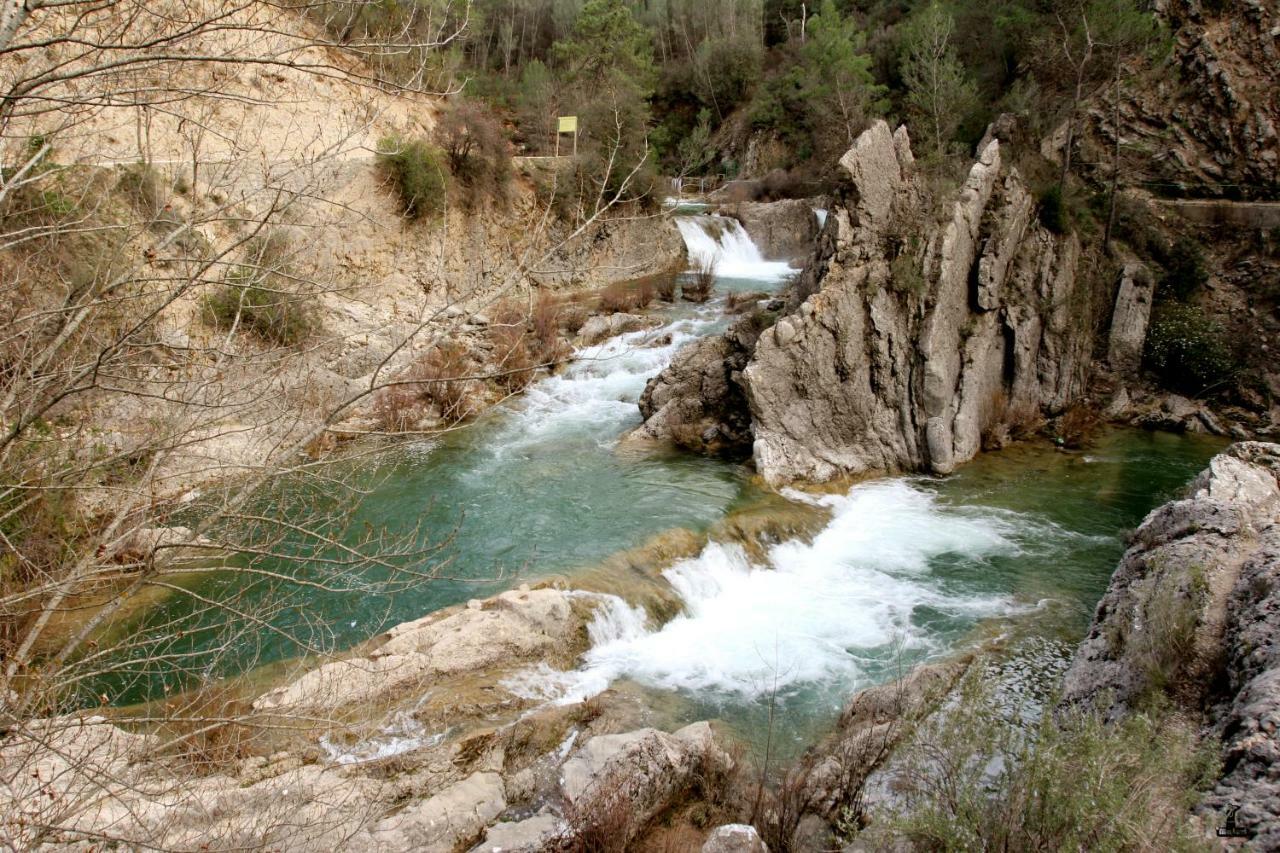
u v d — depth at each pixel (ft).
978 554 43.14
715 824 24.30
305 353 23.09
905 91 133.49
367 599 35.63
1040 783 17.17
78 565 16.89
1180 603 25.96
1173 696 23.18
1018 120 70.90
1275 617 22.58
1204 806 16.63
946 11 112.06
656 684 32.30
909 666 33.35
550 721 28.45
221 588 35.68
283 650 31.65
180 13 17.29
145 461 21.12
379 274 74.49
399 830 22.29
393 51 18.06
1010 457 56.29
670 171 166.09
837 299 52.03
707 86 175.94
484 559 39.52
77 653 29.12
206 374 21.33
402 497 47.24
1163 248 71.67
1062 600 38.34
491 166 90.27
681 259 114.62
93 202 20.25
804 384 51.44
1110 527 46.06
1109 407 65.16
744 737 29.01
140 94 17.61
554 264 81.10
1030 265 60.34
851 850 19.89
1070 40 76.48
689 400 57.77
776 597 39.47
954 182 57.11
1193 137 80.43
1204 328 67.00
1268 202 75.66
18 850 14.23
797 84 154.71
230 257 34.81
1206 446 59.00
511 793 25.13
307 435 17.38
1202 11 82.69
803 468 50.83
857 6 179.73
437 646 31.01
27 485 18.80
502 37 160.35
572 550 40.24
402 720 27.45
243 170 22.43
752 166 157.07
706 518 43.70
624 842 22.88
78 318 16.47
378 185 76.69
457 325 17.99
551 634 33.45
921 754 21.27
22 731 14.52
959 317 55.11
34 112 14.14
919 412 52.90
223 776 22.58
